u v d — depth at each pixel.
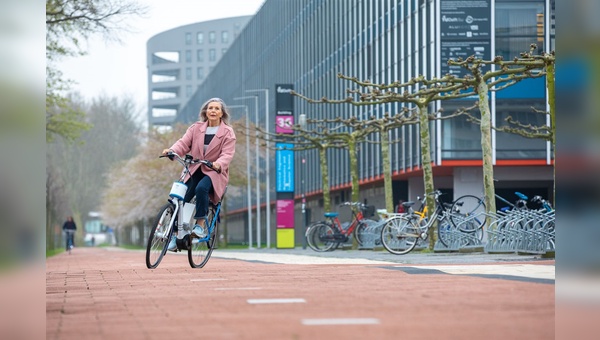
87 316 5.76
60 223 111.62
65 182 103.00
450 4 44.09
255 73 99.38
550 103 20.05
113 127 111.94
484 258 18.02
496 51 44.34
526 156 45.38
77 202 112.75
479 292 7.05
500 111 45.34
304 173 79.38
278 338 4.32
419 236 23.38
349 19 61.28
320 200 76.94
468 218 23.23
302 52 76.44
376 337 4.33
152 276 10.81
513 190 49.88
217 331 4.70
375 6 55.03
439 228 23.52
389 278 9.27
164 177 73.81
